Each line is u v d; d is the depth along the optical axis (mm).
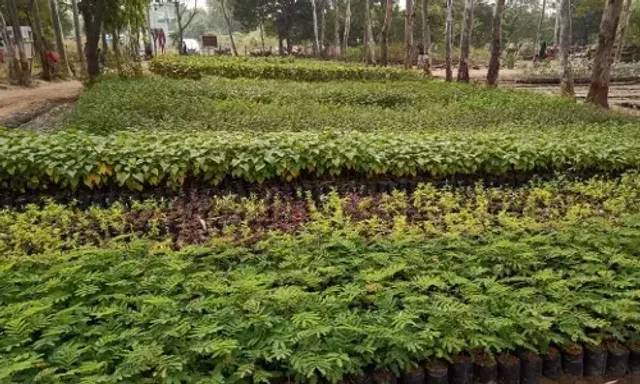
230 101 12039
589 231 5355
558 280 4277
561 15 15664
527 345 3707
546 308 3891
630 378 3926
